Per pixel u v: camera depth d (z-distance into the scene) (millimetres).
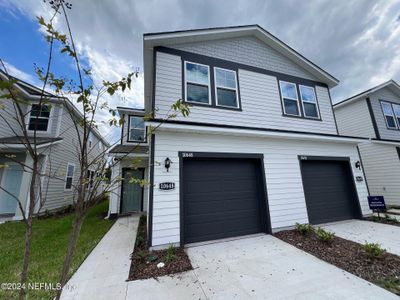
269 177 5949
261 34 7363
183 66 6008
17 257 4035
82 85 1747
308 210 6387
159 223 4512
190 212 5023
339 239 4883
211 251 4324
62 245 4766
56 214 8766
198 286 3002
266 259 3867
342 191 7168
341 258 3812
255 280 3133
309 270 3404
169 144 5031
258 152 5984
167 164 4828
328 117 8031
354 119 11422
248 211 5637
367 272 3293
